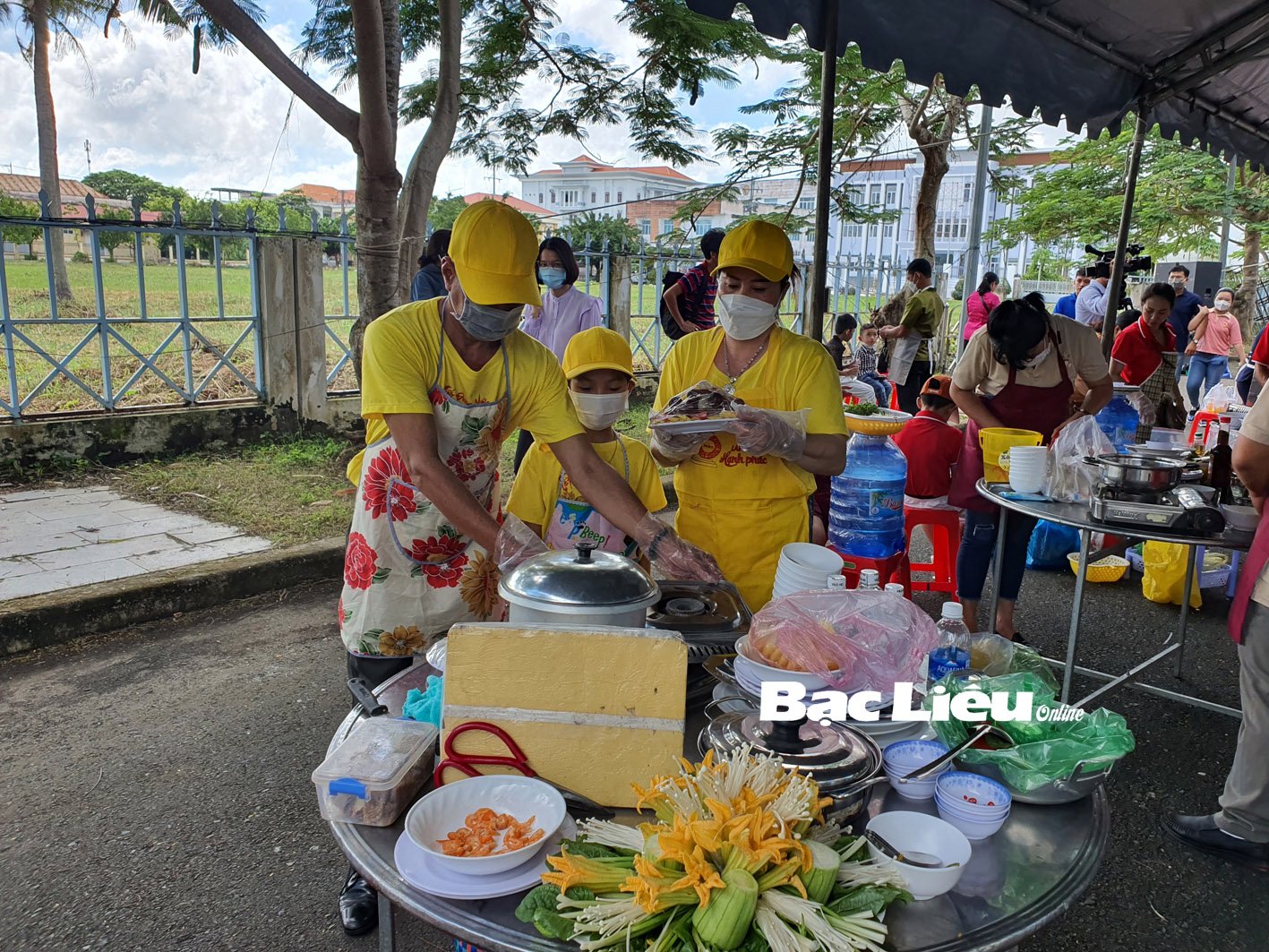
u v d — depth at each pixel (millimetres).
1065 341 4023
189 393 7254
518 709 1404
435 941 2332
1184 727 3578
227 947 2311
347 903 2365
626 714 1390
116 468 6738
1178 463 3445
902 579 4020
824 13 3258
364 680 2201
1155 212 15172
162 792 2971
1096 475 3312
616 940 1081
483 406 2043
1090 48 4805
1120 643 4434
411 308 1985
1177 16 4582
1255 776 2662
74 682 3760
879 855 1226
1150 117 5812
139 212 6730
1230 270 18484
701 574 1871
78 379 6730
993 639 2014
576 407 2543
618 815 1385
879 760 1416
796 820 1155
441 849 1261
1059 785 1469
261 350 7465
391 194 5836
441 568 2158
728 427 2252
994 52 4309
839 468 2447
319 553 5031
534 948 1109
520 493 2586
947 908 1209
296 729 3396
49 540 5145
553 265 4953
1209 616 4805
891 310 9977
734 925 1035
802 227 9828
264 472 6742
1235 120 6656
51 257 6406
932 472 4340
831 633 1645
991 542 4004
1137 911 2523
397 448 2051
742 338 2441
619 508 1992
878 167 13711
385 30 6020
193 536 5301
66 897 2461
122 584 4410
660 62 6211
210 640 4215
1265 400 2479
